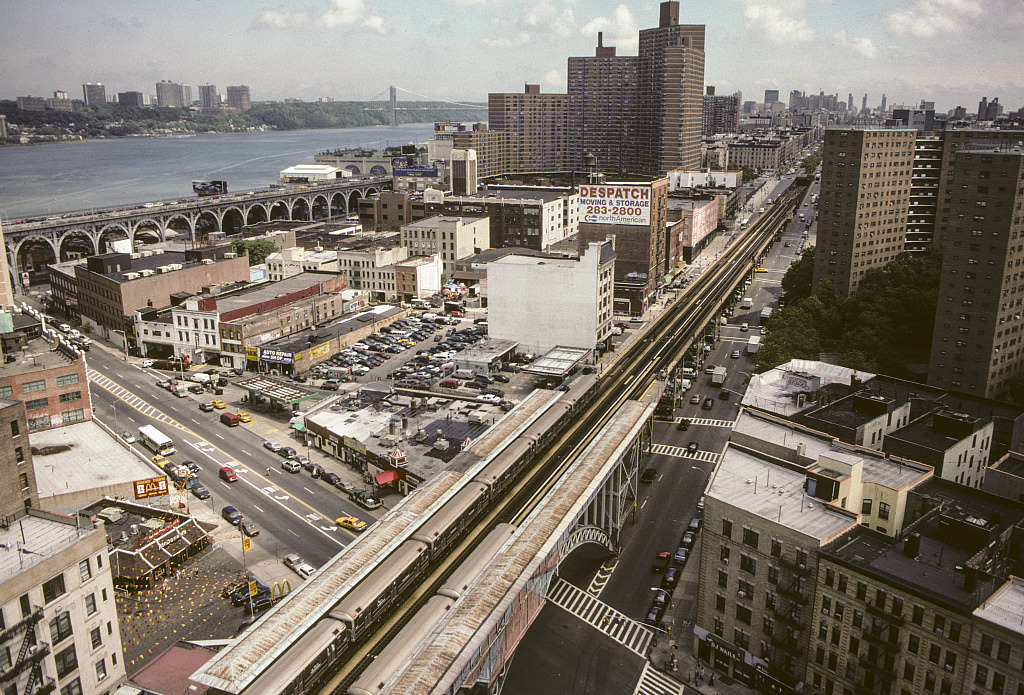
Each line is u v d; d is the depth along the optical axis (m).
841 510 90.19
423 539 96.00
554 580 113.06
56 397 144.12
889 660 80.06
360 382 188.25
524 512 115.69
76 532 82.31
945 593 76.12
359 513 128.12
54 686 76.56
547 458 130.12
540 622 104.00
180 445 153.88
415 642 80.56
